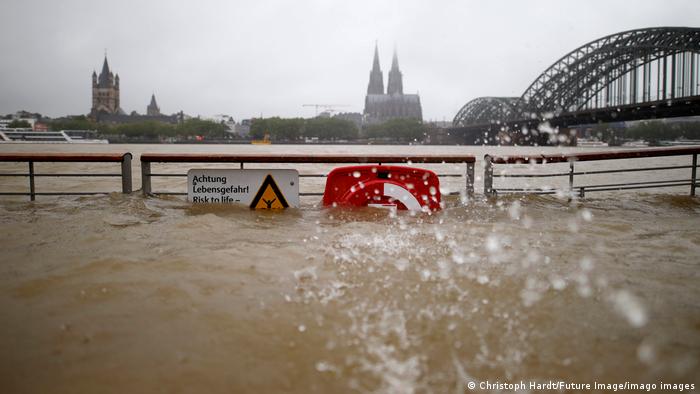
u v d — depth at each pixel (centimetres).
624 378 190
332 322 238
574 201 748
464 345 216
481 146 14938
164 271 318
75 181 1349
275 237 437
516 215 596
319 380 185
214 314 246
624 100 8938
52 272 313
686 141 10219
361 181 612
